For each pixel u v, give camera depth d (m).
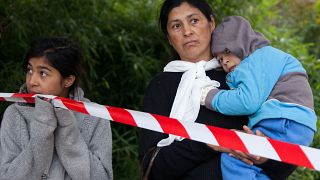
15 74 2.84
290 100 1.76
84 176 1.89
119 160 3.26
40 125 1.78
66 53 1.95
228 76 1.93
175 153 1.85
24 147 1.91
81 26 3.27
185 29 2.03
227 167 1.80
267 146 1.52
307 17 5.43
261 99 1.75
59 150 1.87
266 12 4.29
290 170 1.83
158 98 2.05
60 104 1.78
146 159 1.95
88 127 2.05
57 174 1.92
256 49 1.90
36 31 3.11
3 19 2.96
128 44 3.54
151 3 3.66
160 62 3.52
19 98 1.92
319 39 5.35
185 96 1.94
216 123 1.90
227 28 1.98
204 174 1.85
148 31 3.62
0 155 1.96
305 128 1.74
